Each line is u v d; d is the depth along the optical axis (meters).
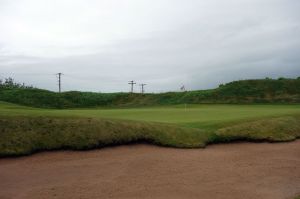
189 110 40.94
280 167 19.05
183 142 21.91
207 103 67.25
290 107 50.97
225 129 24.20
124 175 16.62
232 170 18.14
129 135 21.17
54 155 18.42
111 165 17.78
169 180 16.30
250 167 18.80
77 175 16.36
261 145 23.16
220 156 20.42
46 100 76.12
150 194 14.66
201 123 25.86
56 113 22.81
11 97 74.69
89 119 21.58
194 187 15.62
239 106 56.28
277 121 26.72
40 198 13.91
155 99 78.06
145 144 21.33
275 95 68.31
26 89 81.25
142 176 16.64
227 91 72.31
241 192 15.35
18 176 15.87
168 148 21.11
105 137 20.42
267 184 16.48
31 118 20.41
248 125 25.27
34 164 17.22
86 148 19.48
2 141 18.14
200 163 18.92
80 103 77.81
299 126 27.05
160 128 22.62
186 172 17.44
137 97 81.56
